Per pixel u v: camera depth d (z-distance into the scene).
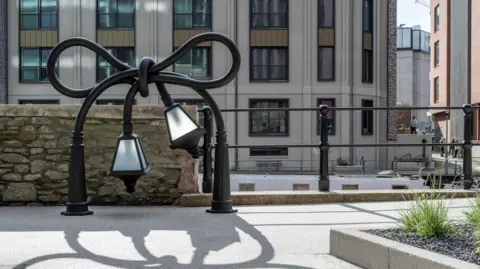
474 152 30.89
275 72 32.12
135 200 7.33
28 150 7.30
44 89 32.03
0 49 31.88
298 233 5.36
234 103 31.80
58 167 7.30
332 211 6.72
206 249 4.70
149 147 7.35
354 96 32.44
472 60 36.53
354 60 32.53
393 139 34.31
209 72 31.89
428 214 4.39
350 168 30.83
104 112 7.32
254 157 31.86
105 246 4.82
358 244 4.18
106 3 32.09
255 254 4.53
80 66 31.92
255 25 32.06
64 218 6.26
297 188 21.70
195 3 32.03
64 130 7.32
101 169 7.33
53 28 32.12
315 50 32.03
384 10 34.56
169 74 6.16
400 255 3.71
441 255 3.55
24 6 32.09
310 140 31.78
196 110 7.32
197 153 6.01
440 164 31.88
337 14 32.06
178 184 7.35
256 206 7.23
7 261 4.28
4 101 31.92
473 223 4.67
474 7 36.31
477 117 35.28
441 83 47.97
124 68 6.39
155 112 7.33
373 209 6.85
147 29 32.03
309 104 31.97
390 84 34.72
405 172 29.89
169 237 5.19
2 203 7.25
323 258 4.41
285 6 32.09
